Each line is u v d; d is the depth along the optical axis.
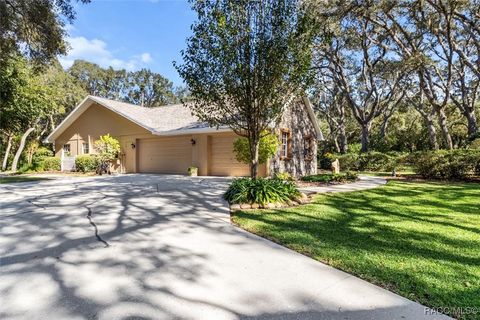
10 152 21.06
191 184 9.91
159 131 14.15
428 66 16.89
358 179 12.28
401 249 3.63
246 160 11.20
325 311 2.29
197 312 2.28
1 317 2.20
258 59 6.28
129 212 5.56
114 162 16.58
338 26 14.50
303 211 5.78
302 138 15.78
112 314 2.25
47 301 2.43
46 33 9.78
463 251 3.57
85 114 18.47
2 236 4.10
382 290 2.63
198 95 6.87
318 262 3.27
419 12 14.81
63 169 18.19
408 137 28.12
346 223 4.89
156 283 2.75
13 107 13.55
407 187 9.58
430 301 2.43
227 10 6.24
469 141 16.47
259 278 2.87
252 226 4.66
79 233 4.24
